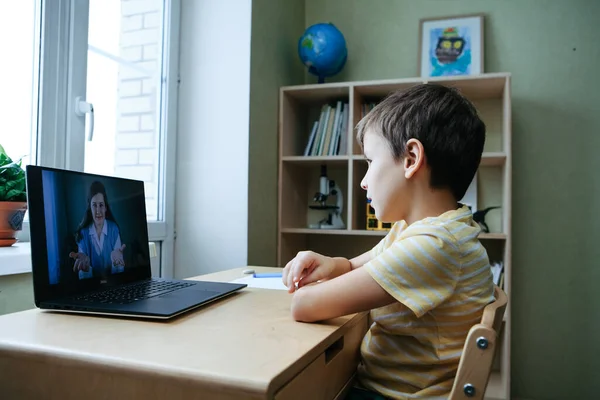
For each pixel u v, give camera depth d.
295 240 2.38
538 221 2.23
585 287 2.18
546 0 2.26
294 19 2.47
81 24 1.51
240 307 0.82
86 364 0.52
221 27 2.00
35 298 0.74
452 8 2.38
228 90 1.98
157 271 1.92
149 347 0.56
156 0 1.94
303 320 0.71
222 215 1.97
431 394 0.74
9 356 0.57
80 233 0.86
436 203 0.81
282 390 0.48
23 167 1.30
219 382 0.46
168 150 1.98
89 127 1.50
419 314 0.67
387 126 0.82
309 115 2.57
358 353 0.88
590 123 2.20
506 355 1.91
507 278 1.94
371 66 2.49
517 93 2.28
